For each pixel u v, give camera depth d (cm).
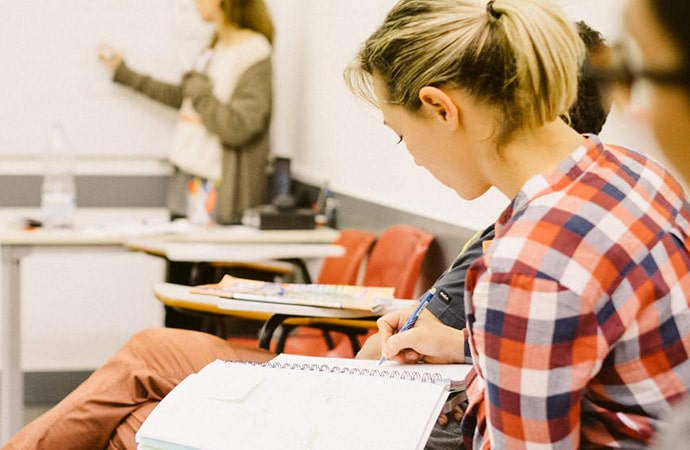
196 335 179
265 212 317
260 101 366
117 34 397
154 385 166
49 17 392
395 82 103
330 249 274
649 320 87
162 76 403
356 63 111
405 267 251
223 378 120
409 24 102
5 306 289
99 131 403
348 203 333
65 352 412
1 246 286
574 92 95
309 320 210
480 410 105
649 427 88
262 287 193
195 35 402
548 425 86
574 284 84
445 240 246
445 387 117
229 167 371
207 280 330
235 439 105
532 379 85
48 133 398
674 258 90
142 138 407
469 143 101
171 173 397
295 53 417
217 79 370
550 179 93
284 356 144
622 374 89
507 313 86
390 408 110
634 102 45
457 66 97
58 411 166
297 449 103
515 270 86
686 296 89
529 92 94
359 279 308
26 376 396
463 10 100
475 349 98
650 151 47
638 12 44
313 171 385
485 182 105
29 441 163
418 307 155
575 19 178
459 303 152
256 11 374
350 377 120
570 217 87
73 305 412
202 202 331
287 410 111
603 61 48
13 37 390
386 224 294
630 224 88
